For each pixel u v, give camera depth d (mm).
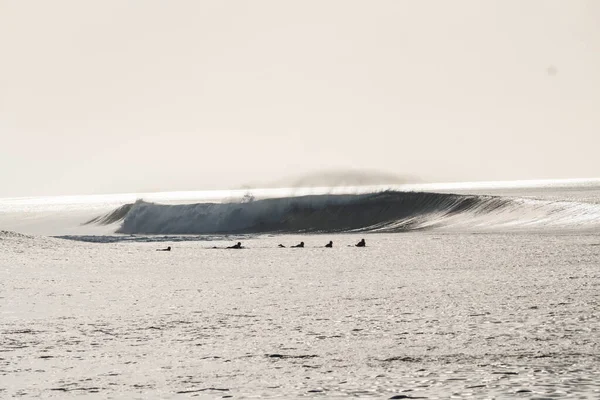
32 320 91250
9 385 56312
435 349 67062
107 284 141875
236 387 54625
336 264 185625
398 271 161000
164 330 82438
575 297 103562
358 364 61688
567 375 54938
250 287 133625
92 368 62125
